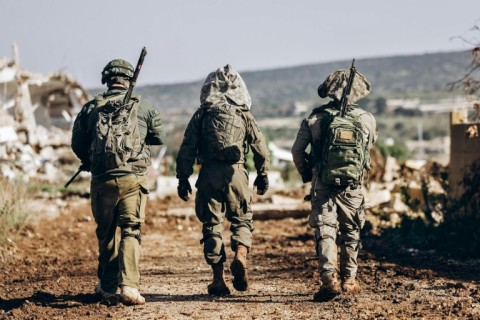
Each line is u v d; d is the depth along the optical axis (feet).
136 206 35.53
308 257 50.21
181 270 46.78
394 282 39.50
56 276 45.16
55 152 136.67
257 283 41.01
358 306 33.81
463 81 52.70
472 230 50.47
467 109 60.03
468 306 33.55
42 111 155.22
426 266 44.83
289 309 33.91
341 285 36.65
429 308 33.42
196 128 37.14
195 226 75.77
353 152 34.60
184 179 37.45
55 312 34.42
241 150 36.94
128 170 35.12
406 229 56.70
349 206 35.50
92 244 60.75
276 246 57.98
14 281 43.68
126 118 35.29
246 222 37.32
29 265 49.80
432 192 62.08
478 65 51.96
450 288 37.83
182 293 38.52
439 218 60.08
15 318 33.40
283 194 96.78
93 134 35.55
